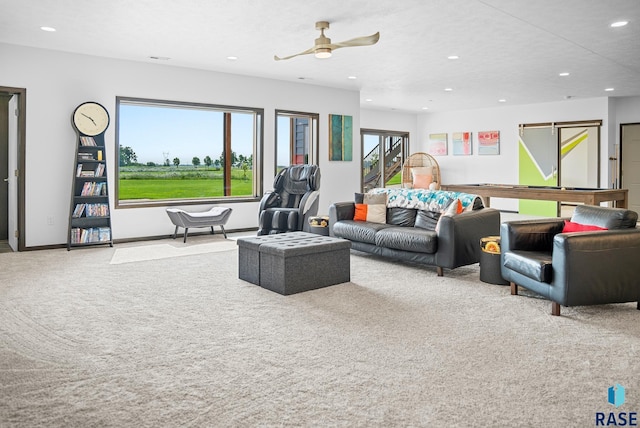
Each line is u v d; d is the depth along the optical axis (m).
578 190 7.18
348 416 2.00
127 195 7.07
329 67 7.13
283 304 3.69
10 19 4.87
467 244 4.67
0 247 6.39
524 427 1.92
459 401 2.13
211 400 2.15
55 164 6.16
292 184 6.82
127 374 2.42
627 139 9.89
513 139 11.23
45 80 6.03
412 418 1.99
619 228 3.60
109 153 6.54
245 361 2.59
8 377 2.38
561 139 10.45
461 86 8.67
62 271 4.84
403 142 13.05
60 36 5.47
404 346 2.81
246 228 7.93
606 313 3.47
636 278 3.43
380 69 7.22
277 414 2.02
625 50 6.02
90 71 6.34
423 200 5.53
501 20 4.82
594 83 8.29
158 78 6.90
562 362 2.57
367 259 5.56
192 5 4.45
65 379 2.36
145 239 6.93
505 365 2.53
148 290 4.11
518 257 3.75
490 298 3.87
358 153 9.34
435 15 4.69
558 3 4.31
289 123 8.99
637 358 2.63
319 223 6.17
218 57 6.51
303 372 2.45
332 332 3.05
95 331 3.07
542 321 3.28
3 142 7.02
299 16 4.74
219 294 3.98
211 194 7.92
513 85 8.54
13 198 6.25
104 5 4.45
